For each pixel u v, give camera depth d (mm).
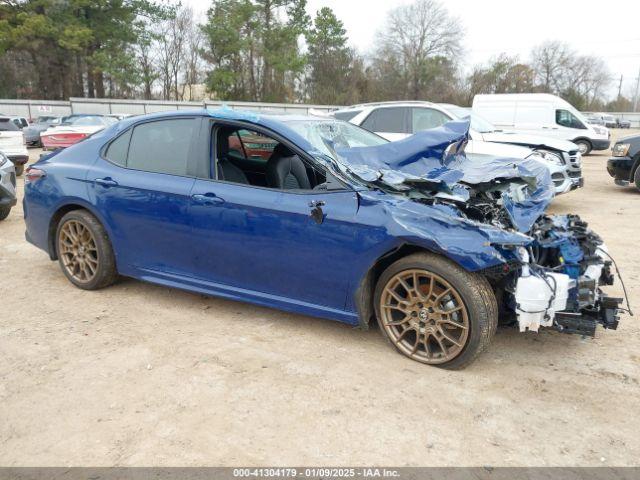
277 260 3812
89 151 4816
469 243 3154
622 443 2736
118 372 3426
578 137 18406
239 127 4043
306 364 3535
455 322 3361
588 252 3578
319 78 54875
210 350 3732
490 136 9195
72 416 2951
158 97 48656
